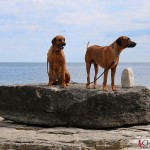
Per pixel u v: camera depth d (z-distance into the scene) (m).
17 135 10.12
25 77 77.69
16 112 11.74
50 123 11.17
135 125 11.33
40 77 76.31
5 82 56.28
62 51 11.67
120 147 9.52
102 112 10.79
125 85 12.20
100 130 10.77
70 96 10.93
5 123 11.91
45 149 9.12
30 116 11.47
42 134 10.24
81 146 9.23
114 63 11.04
